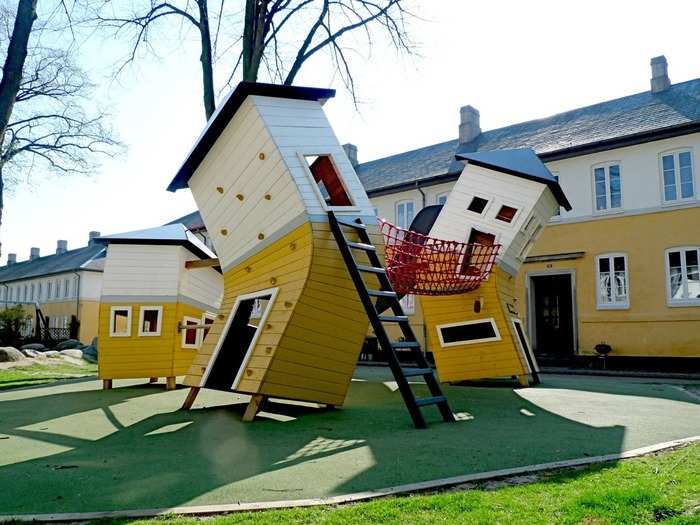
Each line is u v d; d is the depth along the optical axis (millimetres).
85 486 3512
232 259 7617
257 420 6227
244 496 3283
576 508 3000
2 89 11266
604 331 19406
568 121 23344
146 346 10352
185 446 4797
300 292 6363
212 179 7781
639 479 3607
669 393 9523
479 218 11164
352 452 4496
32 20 11648
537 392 9531
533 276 21250
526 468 3902
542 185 10789
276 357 6281
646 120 20000
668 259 18547
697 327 17750
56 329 39562
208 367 7191
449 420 6199
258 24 14031
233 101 6973
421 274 9602
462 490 3426
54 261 50031
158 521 2844
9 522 2822
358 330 6973
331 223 6648
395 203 25812
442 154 26781
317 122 7273
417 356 6395
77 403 8094
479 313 10859
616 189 19922
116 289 10477
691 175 18438
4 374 14695
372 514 2910
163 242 10617
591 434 5336
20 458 4367
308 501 3164
